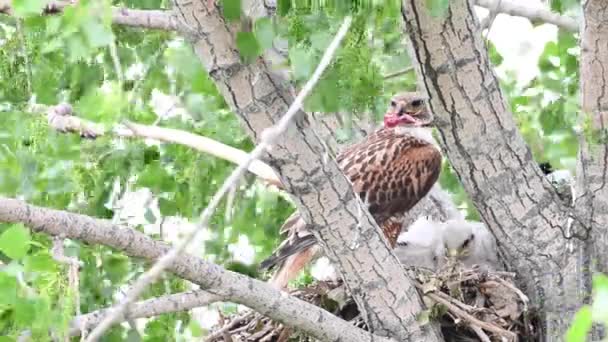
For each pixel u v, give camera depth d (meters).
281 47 9.50
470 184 11.24
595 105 10.98
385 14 10.06
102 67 12.67
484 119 10.77
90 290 11.77
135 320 10.88
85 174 12.84
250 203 14.22
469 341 12.27
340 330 10.43
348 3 9.23
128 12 9.98
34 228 8.98
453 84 10.51
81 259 11.80
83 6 8.51
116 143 13.27
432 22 10.10
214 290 9.83
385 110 13.88
